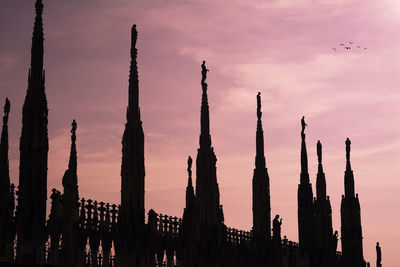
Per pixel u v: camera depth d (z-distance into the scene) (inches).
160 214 3329.2
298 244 5024.6
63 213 2679.6
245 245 4099.4
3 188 2731.3
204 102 3964.1
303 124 5167.3
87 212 2896.2
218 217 3865.7
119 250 3056.1
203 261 3671.3
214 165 3912.4
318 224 5108.3
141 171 3245.6
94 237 2906.0
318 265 5022.1
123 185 3223.4
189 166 3580.2
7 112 3262.8
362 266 5506.9
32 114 2736.2
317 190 5251.0
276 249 4379.9
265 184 4466.0
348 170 5565.9
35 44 2787.9
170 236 3373.5
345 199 5565.9
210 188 3863.2
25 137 2721.5
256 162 4498.0
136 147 3260.3
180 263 3422.7
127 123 3280.0
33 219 2672.2
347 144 5625.0
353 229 5516.7
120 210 3157.0
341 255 5502.0
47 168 2746.1
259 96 4613.7
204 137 3932.1
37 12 2807.6
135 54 3339.1
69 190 2691.9
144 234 3164.4
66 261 2650.1
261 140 4525.1
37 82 2765.7
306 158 5132.9
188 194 3553.2
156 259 3267.7
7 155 3218.5
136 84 3316.9
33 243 2662.4
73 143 2930.6
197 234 3725.4
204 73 4005.9
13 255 2733.8
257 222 4394.7
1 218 2704.2
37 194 2696.9
